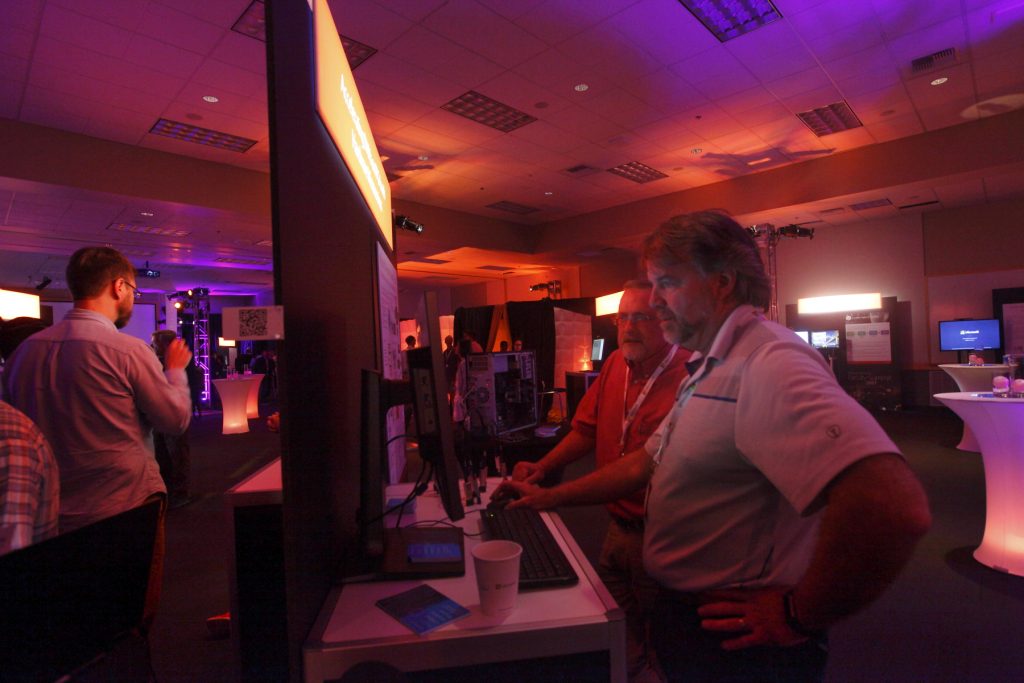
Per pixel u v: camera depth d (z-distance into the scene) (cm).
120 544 75
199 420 966
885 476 62
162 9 375
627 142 657
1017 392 271
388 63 464
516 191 853
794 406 70
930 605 229
